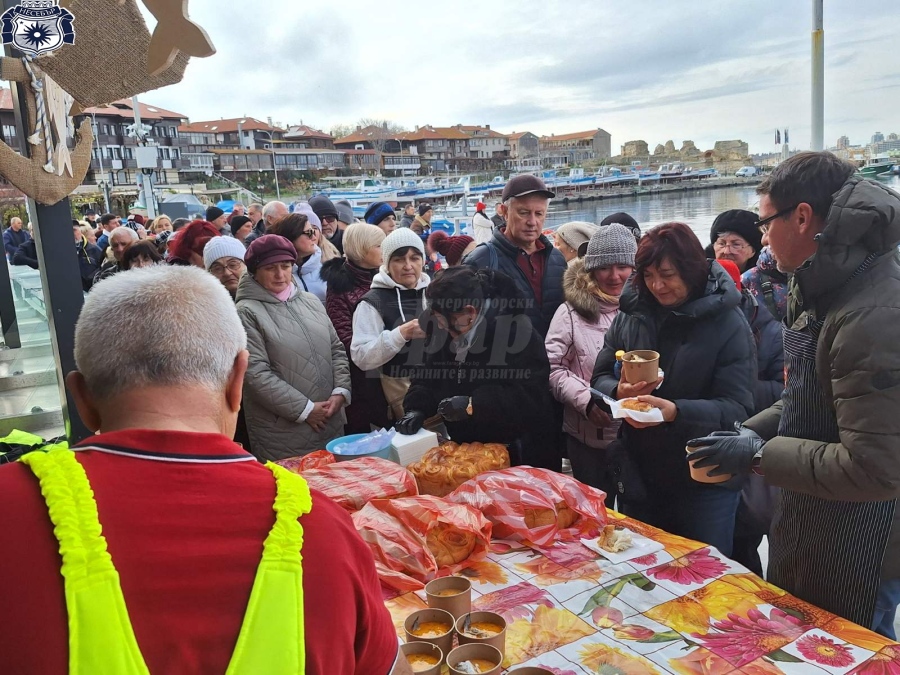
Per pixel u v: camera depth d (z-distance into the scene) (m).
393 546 1.48
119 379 0.74
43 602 0.59
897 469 1.22
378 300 2.81
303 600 0.67
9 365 5.21
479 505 1.65
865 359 1.23
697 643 1.23
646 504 2.10
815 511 1.41
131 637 0.59
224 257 3.20
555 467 2.39
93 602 0.59
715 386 1.98
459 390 2.29
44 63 1.46
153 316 0.75
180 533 0.66
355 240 3.20
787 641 1.23
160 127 47.31
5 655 0.57
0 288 5.49
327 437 2.81
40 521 0.63
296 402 2.67
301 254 3.77
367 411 2.96
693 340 1.99
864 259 1.28
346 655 0.69
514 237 2.88
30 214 2.58
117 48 1.50
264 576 0.66
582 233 3.27
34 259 7.85
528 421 2.26
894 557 1.34
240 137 53.94
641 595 1.40
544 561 1.55
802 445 1.37
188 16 1.24
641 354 2.00
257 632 0.64
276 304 2.78
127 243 5.49
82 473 0.66
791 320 1.47
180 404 0.75
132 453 0.69
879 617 1.38
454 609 1.28
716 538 1.99
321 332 2.85
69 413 2.63
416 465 1.92
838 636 1.24
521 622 1.31
